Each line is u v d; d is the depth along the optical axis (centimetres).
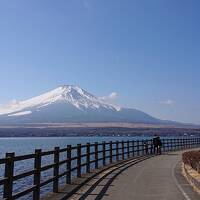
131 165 2502
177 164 2586
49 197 1191
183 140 5375
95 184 1570
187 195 1295
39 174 1098
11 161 902
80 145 1770
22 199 2209
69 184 1500
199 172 1650
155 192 1365
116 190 1417
